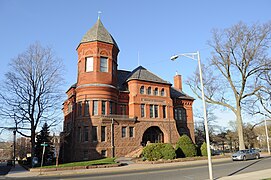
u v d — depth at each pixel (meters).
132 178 16.89
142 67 49.50
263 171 18.03
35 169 24.45
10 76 36.53
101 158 37.00
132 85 44.38
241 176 15.78
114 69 42.97
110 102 40.50
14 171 28.22
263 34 37.72
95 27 43.31
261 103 40.94
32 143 36.47
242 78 40.03
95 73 39.91
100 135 37.91
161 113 45.47
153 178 16.61
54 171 23.64
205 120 15.95
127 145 39.88
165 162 29.94
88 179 16.95
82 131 37.78
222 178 15.27
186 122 52.09
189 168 22.92
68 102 49.50
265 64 37.50
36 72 38.12
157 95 46.12
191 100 54.25
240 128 39.66
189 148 34.84
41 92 37.88
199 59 17.22
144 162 29.97
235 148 73.38
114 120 39.66
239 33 39.00
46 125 45.41
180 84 59.25
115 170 23.53
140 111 43.22
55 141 27.88
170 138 44.81
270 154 47.38
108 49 41.88
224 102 42.38
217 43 40.94
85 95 39.31
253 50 38.28
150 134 44.59
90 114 38.38
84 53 41.22
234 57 40.03
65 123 51.62
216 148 87.62
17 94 36.91
